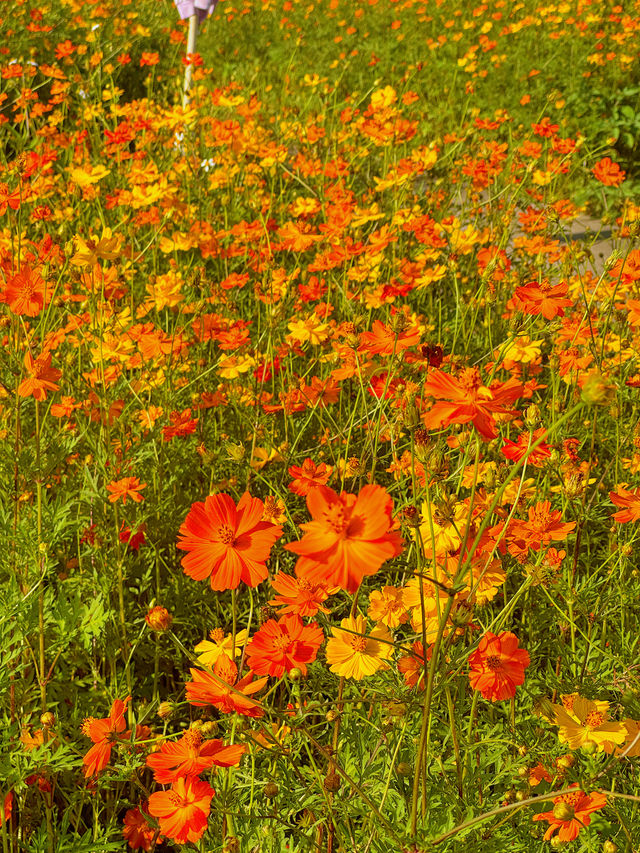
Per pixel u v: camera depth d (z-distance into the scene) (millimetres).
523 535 1431
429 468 1318
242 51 7781
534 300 1471
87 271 1828
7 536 1577
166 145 3523
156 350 1862
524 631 1666
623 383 1870
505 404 1286
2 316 1742
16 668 1539
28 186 2191
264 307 2619
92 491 1709
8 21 5371
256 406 1874
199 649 1440
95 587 1693
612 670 1566
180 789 1304
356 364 1688
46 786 1534
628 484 1832
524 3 7430
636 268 1830
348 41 7438
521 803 1234
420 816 1375
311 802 1412
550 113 5160
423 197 3139
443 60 6359
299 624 1353
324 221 2912
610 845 1345
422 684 1358
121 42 5391
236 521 1318
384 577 1706
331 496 1204
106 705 1622
